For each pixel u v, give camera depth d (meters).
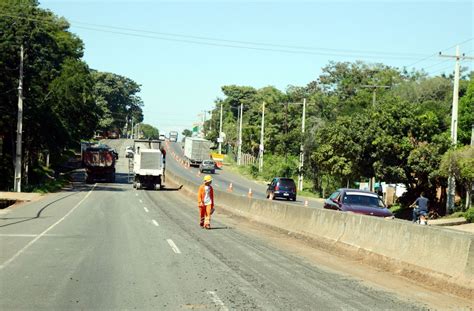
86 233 20.30
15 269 12.57
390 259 13.87
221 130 131.25
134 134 195.00
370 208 22.59
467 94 52.09
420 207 30.38
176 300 9.74
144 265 13.44
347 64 105.31
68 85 54.97
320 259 15.49
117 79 184.88
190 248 16.70
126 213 30.31
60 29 68.06
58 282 11.16
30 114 49.88
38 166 68.06
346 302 9.97
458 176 37.06
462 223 35.41
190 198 46.78
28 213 28.95
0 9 50.16
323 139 55.84
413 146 42.50
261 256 15.56
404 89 74.94
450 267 11.65
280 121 99.94
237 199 31.73
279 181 53.19
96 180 68.12
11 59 48.66
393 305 9.88
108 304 9.35
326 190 68.06
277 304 9.61
